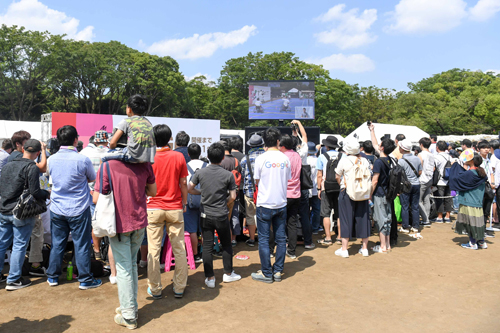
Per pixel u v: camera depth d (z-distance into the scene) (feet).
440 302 11.55
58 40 110.63
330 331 9.58
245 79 174.09
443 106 197.98
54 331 9.37
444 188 24.44
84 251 12.17
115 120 30.55
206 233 12.60
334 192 18.37
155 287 11.45
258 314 10.57
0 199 12.37
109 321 9.99
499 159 21.52
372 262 15.70
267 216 13.14
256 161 13.51
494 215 23.82
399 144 19.69
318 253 17.19
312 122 172.45
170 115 155.43
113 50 127.54
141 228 9.88
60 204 11.89
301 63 170.09
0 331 9.32
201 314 10.51
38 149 12.64
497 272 14.39
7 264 14.93
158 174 11.18
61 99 139.85
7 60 106.11
